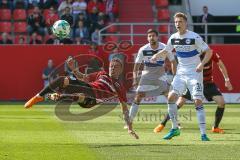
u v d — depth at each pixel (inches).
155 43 1172.5
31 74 2023.9
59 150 826.8
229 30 2476.6
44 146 866.8
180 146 868.6
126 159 749.3
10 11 2317.9
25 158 757.3
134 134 925.2
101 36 2162.9
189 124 1235.2
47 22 2210.9
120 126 1172.5
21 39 2167.8
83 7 2250.2
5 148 845.2
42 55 2018.9
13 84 2022.6
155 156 771.4
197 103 954.7
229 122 1290.6
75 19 2193.7
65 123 1228.5
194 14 2470.5
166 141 933.2
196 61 967.0
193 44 959.0
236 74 2020.2
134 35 2082.9
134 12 2386.8
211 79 1109.7
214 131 1084.5
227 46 2026.3
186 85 970.1
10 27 2289.6
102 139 956.6
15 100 2018.9
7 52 2017.7
